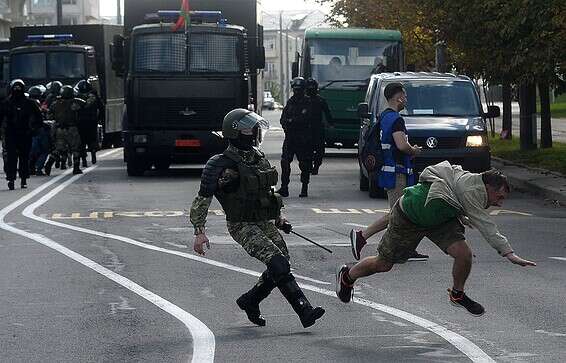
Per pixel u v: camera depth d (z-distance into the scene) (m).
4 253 36.47
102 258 35.22
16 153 61.03
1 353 22.42
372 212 48.31
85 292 29.31
